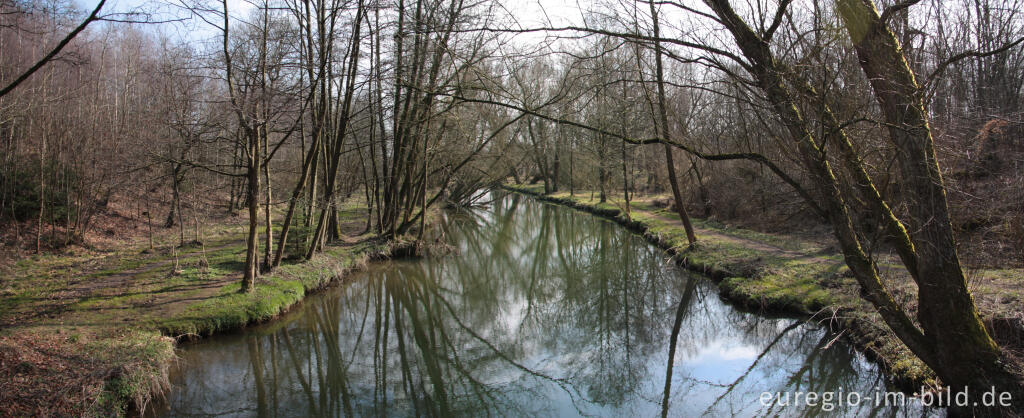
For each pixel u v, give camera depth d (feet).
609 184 114.01
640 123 49.98
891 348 25.99
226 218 77.51
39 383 21.76
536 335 40.19
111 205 70.13
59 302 33.73
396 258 62.13
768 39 17.87
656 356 34.68
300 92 37.68
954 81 20.12
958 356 17.85
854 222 21.42
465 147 64.08
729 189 73.61
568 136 100.63
